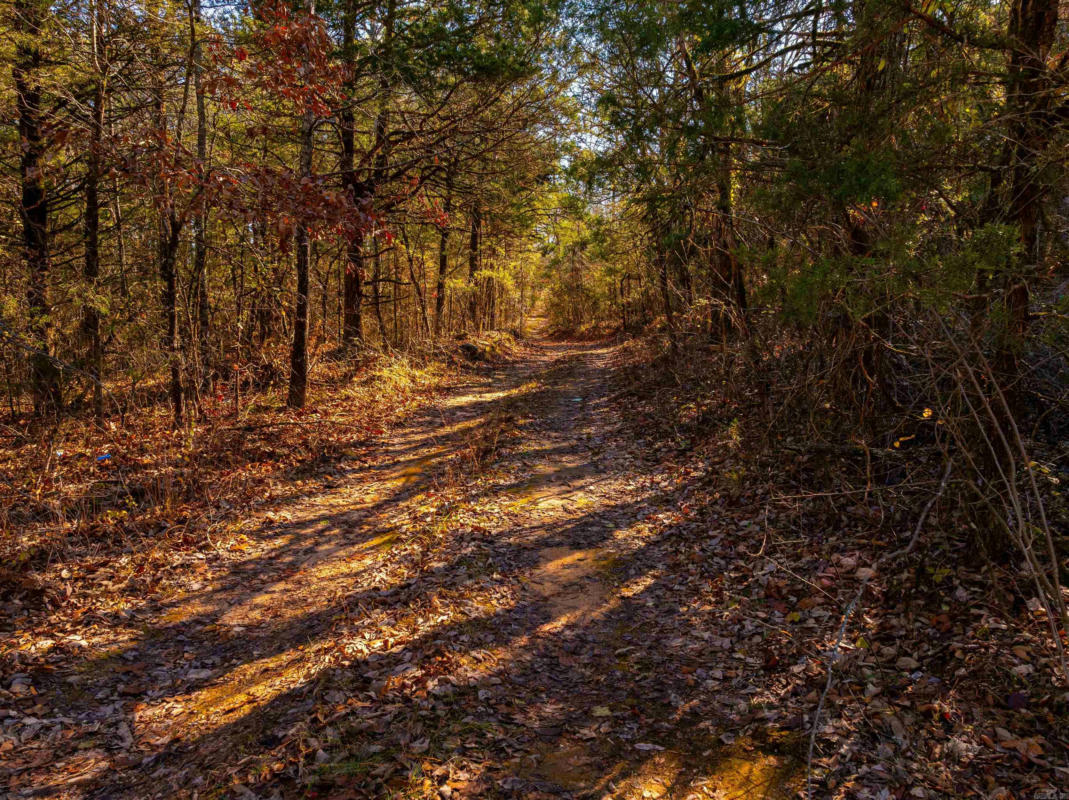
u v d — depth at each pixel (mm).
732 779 3338
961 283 3270
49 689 4176
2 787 3293
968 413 4688
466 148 13586
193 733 3822
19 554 5848
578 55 9016
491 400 15609
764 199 4715
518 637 4945
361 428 11742
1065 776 2984
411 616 5168
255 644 4930
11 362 9875
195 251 11789
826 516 6027
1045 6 4023
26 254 10445
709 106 5270
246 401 12375
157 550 6375
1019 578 4340
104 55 9141
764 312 7633
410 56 11672
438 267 24531
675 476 8352
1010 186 4172
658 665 4500
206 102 11008
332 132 14484
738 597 5238
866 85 4977
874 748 3404
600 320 39062
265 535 7094
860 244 5363
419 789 3260
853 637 4379
